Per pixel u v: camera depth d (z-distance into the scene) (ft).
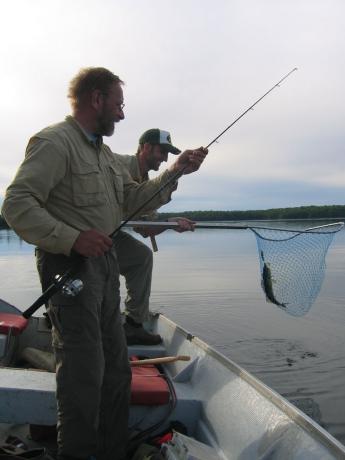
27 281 52.90
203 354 11.30
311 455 6.70
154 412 9.66
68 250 7.38
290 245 10.49
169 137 15.48
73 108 8.33
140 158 15.46
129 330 13.53
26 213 7.27
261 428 8.02
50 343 14.23
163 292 44.57
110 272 8.32
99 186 8.11
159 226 10.48
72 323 7.72
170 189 10.01
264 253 10.48
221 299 41.11
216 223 10.66
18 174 7.47
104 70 8.30
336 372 22.93
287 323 32.53
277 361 24.91
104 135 8.46
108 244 7.54
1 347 11.69
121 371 8.71
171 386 10.25
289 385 21.58
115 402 8.68
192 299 41.32
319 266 10.55
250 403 8.66
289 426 7.52
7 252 99.86
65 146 7.68
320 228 10.56
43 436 9.45
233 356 25.75
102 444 8.69
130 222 10.20
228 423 8.79
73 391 7.72
